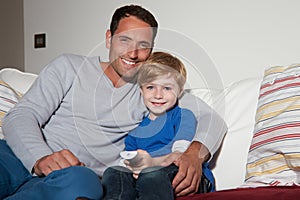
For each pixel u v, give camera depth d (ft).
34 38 8.91
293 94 5.03
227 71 6.77
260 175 5.01
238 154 5.40
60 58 5.25
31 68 8.97
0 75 6.79
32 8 8.92
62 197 3.67
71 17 8.41
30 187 3.82
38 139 4.63
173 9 7.21
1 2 8.91
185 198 4.41
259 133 5.13
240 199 4.06
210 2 6.86
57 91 5.11
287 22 6.28
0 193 4.17
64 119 5.09
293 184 4.70
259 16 6.48
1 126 5.14
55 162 4.21
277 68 5.52
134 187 4.29
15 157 4.57
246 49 6.59
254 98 5.64
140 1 7.55
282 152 4.80
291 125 4.82
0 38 8.92
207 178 4.96
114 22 4.92
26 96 5.09
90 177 3.80
